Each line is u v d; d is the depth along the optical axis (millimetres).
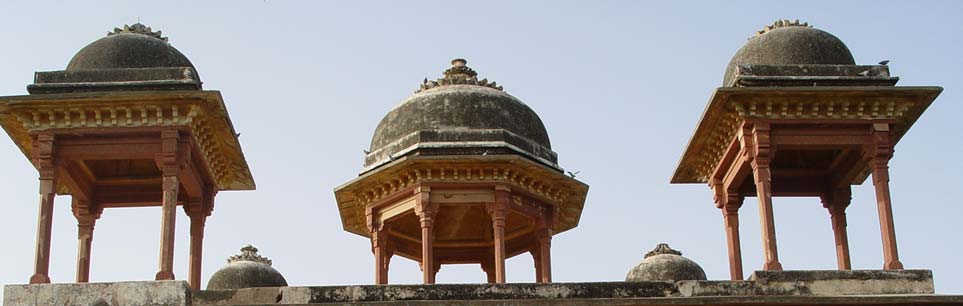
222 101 20156
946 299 18766
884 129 20828
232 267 25234
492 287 18797
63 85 20516
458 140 23781
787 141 20797
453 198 23062
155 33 22344
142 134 20125
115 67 20922
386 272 23672
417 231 25719
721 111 21188
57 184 21516
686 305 18359
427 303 18109
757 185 20531
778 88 20562
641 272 26094
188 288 18766
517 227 25688
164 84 20578
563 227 26188
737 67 21312
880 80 21203
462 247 26234
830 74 21312
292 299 18625
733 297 18453
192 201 22000
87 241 22312
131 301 18547
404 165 23094
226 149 22156
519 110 24938
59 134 20062
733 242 22562
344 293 18672
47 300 18578
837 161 23031
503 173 23234
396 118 24672
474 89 24875
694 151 23141
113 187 22703
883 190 20438
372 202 23922
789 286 19266
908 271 19531
